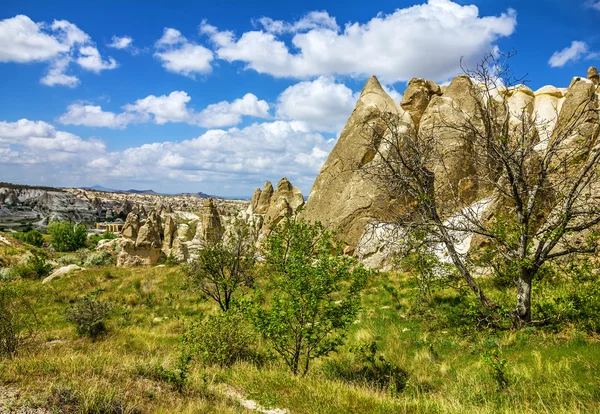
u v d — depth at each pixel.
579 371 7.35
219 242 16.62
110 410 5.70
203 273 16.97
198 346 9.98
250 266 16.72
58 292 20.47
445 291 14.03
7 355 9.41
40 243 63.09
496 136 10.48
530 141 10.12
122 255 39.09
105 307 14.93
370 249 19.62
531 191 9.98
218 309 16.72
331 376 8.92
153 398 6.42
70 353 9.50
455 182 17.88
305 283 8.71
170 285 21.38
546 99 23.44
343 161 24.45
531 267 9.84
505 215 11.07
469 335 10.47
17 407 5.28
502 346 9.40
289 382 7.80
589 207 9.96
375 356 10.20
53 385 5.91
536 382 7.36
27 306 12.83
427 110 23.00
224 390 7.52
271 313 8.79
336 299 14.78
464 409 6.54
